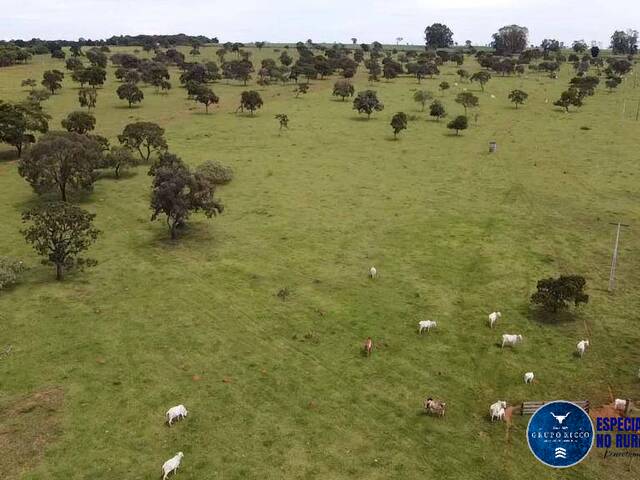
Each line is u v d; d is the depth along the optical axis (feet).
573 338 131.23
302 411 104.01
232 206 221.05
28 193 227.40
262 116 395.55
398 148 318.24
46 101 416.26
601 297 151.64
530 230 201.46
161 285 153.99
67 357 118.21
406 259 175.42
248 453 92.58
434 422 102.01
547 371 118.32
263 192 238.48
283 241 187.83
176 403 104.94
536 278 163.43
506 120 396.37
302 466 90.07
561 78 623.36
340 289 154.61
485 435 98.94
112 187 239.09
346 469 89.81
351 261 173.27
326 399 107.76
